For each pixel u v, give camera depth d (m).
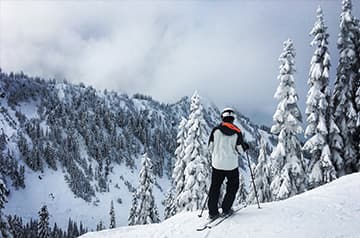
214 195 6.31
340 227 5.61
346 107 17.72
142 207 30.72
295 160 17.97
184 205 21.41
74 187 146.38
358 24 17.97
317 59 17.77
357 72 17.91
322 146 17.28
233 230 5.75
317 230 5.48
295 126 17.97
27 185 138.00
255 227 5.75
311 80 18.02
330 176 17.02
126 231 7.26
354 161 17.66
